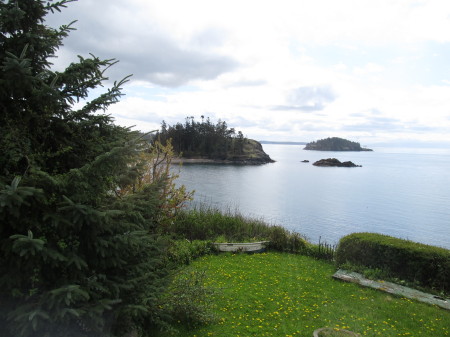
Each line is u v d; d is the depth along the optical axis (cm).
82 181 365
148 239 448
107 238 389
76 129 443
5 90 371
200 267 953
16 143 368
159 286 482
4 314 349
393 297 772
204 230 1253
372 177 7950
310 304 714
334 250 1103
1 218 322
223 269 941
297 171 9288
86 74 432
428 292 798
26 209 349
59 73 412
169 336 543
